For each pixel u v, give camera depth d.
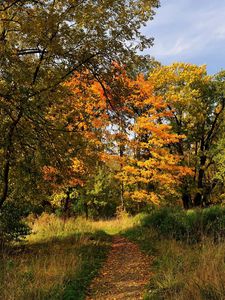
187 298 6.30
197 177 37.22
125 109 16.61
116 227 22.33
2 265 10.08
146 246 13.85
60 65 13.36
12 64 11.92
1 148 12.46
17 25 13.48
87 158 15.19
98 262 11.67
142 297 7.66
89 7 12.85
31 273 8.66
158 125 24.00
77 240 15.27
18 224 14.09
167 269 9.03
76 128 14.52
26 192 14.54
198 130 33.88
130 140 23.62
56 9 12.77
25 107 11.45
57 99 12.78
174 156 25.06
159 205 25.08
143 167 25.58
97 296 8.20
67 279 8.92
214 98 33.75
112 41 13.66
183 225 14.95
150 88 23.55
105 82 15.41
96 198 40.81
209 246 9.71
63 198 27.27
